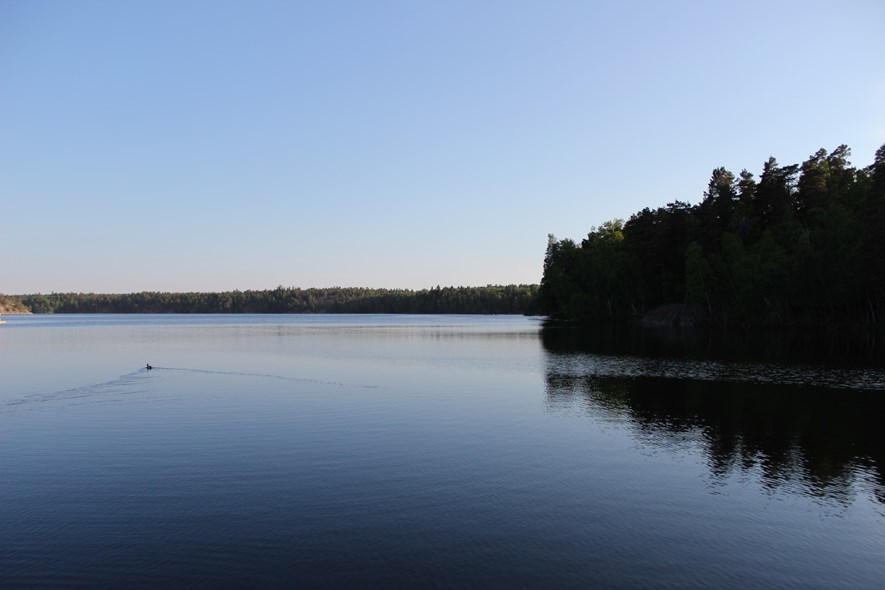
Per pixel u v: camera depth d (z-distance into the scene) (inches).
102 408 1269.7
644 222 5236.2
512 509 668.7
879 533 615.2
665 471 808.9
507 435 1007.0
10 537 598.2
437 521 634.8
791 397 1347.2
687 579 518.9
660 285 4963.1
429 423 1103.6
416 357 2399.1
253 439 985.5
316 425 1089.4
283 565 536.7
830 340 2908.5
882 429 1041.5
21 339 3799.2
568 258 6323.8
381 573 523.2
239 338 3875.5
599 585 506.6
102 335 4325.8
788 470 815.1
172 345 3186.5
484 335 4003.4
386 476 785.6
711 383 1557.6
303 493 720.3
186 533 605.3
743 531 616.7
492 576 519.2
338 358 2383.1
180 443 960.9
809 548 580.4
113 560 547.8
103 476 790.5
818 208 3914.9
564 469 816.3
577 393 1429.6
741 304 3954.2
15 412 1230.3
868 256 3073.3
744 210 4512.8
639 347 2682.1
